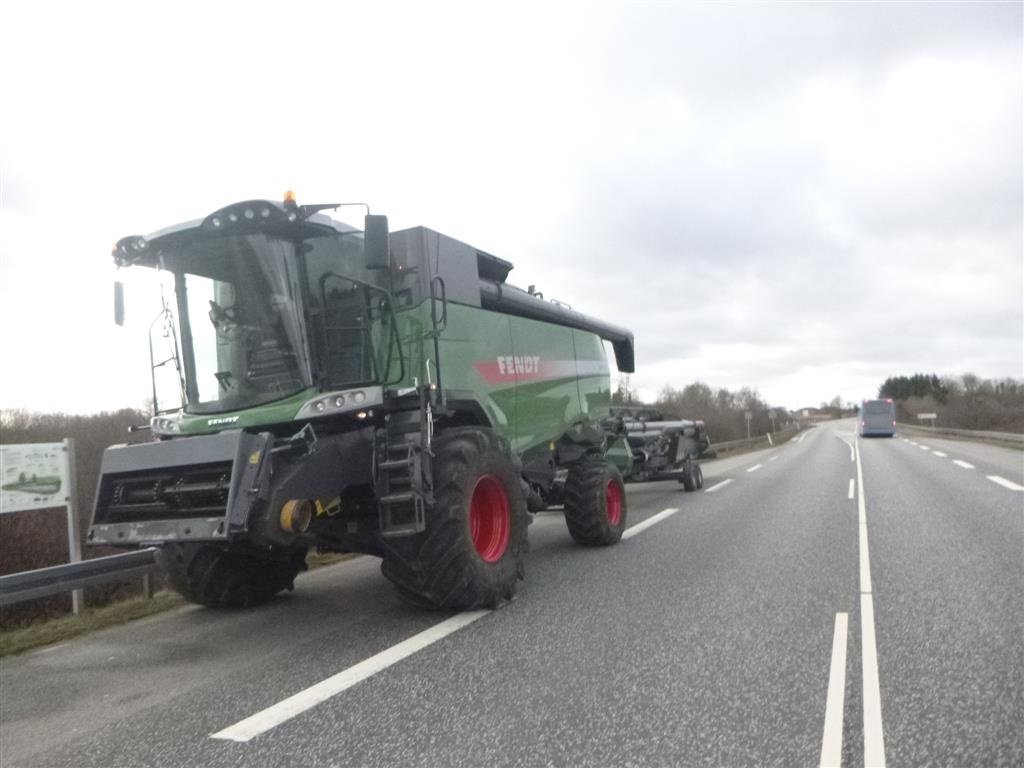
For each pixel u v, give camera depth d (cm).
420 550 675
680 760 391
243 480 588
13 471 773
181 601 828
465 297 810
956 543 978
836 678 504
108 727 471
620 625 647
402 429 677
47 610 891
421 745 421
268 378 682
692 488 1825
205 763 411
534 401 950
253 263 678
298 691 518
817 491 1703
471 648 597
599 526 1026
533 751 407
